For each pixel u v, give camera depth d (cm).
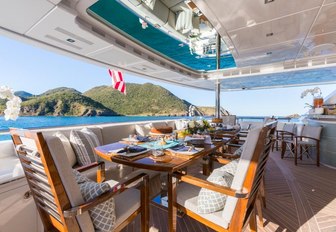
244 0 239
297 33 328
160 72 575
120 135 347
